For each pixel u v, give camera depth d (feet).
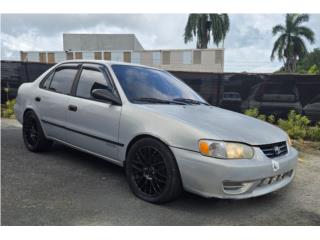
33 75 34.40
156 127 10.16
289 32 143.95
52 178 12.32
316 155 19.35
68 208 9.75
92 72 13.30
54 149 16.48
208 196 9.25
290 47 144.46
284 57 147.23
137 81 12.76
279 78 30.01
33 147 15.62
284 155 10.59
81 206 9.94
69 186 11.57
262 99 30.55
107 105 11.80
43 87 15.47
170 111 10.87
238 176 9.05
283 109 30.12
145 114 10.63
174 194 9.91
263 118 28.45
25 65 34.14
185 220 9.41
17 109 16.70
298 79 29.58
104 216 9.36
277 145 10.43
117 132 11.32
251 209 10.46
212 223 9.34
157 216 9.53
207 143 9.23
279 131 11.51
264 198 11.48
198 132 9.46
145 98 11.99
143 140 10.45
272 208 10.65
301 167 16.24
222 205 10.59
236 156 9.23
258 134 10.25
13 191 10.83
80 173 13.06
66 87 14.12
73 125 13.19
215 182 9.07
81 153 15.98
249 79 30.60
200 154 9.27
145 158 10.53
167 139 9.80
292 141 23.56
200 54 139.23
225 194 9.17
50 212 9.42
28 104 15.79
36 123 15.34
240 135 9.79
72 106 13.16
